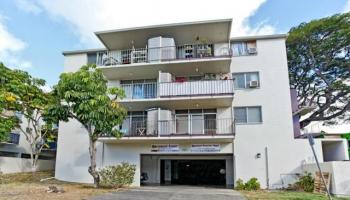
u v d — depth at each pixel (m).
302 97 29.30
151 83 21.41
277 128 19.14
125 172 18.03
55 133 25.64
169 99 19.06
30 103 22.22
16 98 21.12
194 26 19.75
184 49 21.72
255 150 18.98
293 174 18.28
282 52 20.31
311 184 16.38
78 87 15.37
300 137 21.03
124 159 20.22
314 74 28.16
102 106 15.29
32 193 12.83
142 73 21.33
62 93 15.80
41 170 26.28
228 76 20.55
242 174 18.70
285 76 19.88
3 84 21.08
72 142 21.45
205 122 20.44
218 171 23.80
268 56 20.45
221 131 19.78
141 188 17.02
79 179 20.66
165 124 19.08
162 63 19.69
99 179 17.56
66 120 16.52
